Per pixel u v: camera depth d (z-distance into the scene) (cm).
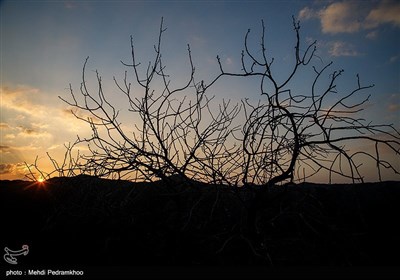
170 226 371
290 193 410
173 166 375
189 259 313
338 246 317
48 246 341
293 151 336
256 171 363
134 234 360
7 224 398
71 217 409
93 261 310
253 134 345
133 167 392
